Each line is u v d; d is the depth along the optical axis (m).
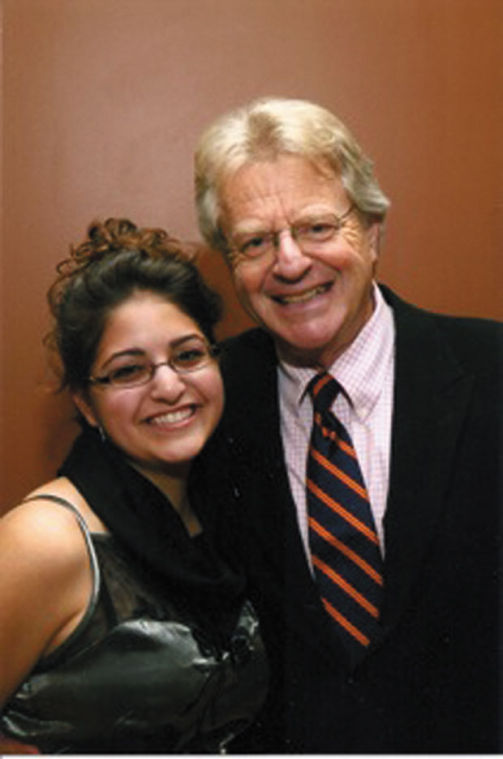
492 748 1.02
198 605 1.00
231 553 1.10
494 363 1.07
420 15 1.27
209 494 1.12
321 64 1.28
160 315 0.96
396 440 1.05
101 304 0.96
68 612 0.94
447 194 1.29
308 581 1.06
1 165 1.29
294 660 1.07
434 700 1.03
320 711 1.05
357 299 1.06
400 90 1.27
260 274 1.04
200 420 0.99
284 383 1.16
